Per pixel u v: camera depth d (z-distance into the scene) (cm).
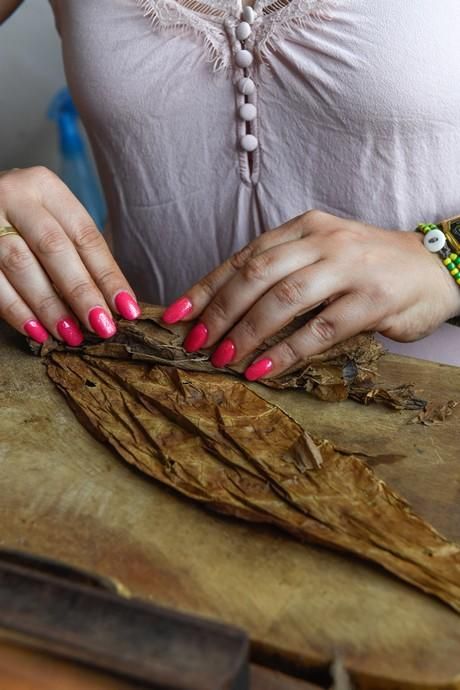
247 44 66
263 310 56
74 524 48
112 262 60
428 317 60
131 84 70
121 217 78
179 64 68
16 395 57
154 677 33
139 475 51
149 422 53
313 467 49
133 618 36
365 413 56
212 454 51
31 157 135
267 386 58
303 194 71
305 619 43
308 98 67
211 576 45
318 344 57
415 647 42
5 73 128
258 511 48
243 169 71
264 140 70
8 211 59
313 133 69
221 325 57
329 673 41
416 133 67
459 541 47
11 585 37
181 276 79
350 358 57
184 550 47
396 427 54
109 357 59
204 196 74
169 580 45
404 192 70
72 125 124
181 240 77
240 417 53
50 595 37
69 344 59
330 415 55
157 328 58
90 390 56
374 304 57
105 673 34
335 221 60
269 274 56
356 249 58
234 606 44
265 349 58
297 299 56
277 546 47
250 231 74
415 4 63
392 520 47
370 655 42
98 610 36
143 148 73
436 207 71
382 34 64
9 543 47
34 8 123
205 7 66
